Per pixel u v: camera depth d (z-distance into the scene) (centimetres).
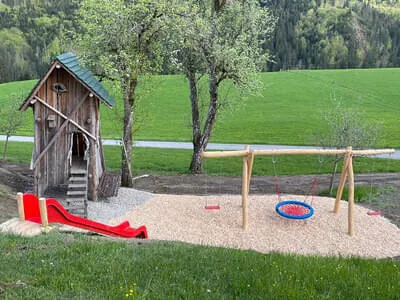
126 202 2005
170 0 2133
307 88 6788
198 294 716
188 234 1619
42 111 1841
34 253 868
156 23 2061
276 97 6256
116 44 2084
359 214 1844
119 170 2962
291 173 2853
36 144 1845
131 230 1427
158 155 3434
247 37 2525
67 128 1861
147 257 902
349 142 2141
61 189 1883
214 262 905
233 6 2477
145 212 1875
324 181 2566
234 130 4581
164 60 2505
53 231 1102
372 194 2162
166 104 5928
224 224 1708
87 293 680
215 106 2717
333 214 1823
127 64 2047
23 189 2098
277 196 2083
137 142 4075
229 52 2353
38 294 657
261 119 5053
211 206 1873
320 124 4700
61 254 877
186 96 6319
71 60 1958
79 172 1839
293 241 1561
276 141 4031
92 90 1816
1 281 695
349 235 1625
